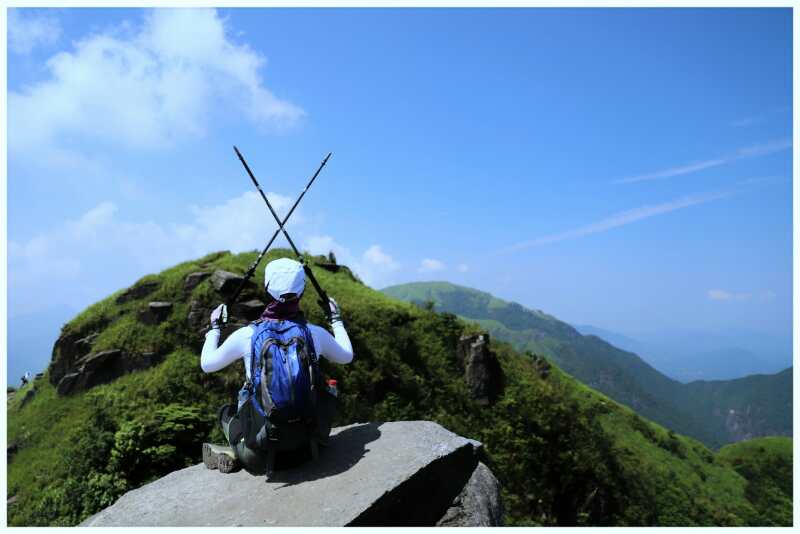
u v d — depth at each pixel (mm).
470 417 26281
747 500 55688
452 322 29906
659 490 36562
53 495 15367
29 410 21266
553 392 31984
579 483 27047
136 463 15852
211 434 17359
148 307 22094
